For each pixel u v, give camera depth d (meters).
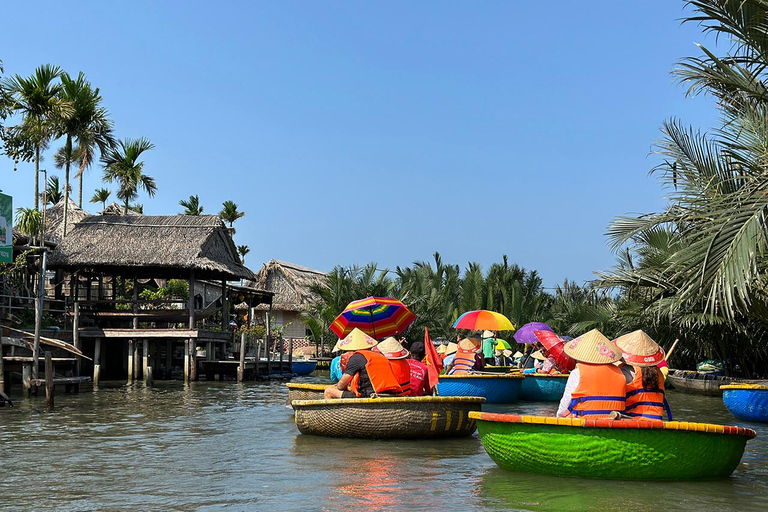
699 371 21.28
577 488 7.01
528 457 7.62
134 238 27.50
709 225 10.24
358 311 14.18
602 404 7.67
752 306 12.83
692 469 7.26
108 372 29.17
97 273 28.42
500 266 43.38
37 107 30.19
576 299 38.31
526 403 17.08
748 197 9.78
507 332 38.25
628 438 7.21
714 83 12.62
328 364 38.53
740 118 13.14
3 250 17.56
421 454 9.16
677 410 15.91
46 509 6.41
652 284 17.20
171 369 29.64
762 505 6.38
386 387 10.77
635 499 6.57
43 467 8.41
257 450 9.57
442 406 10.27
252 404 16.80
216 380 27.67
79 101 32.84
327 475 7.82
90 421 13.07
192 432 11.52
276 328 43.03
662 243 17.75
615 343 8.03
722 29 11.32
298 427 11.01
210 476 7.82
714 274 9.36
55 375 19.67
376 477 7.68
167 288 36.56
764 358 21.50
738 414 13.30
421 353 12.95
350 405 10.34
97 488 7.24
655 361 7.80
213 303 39.25
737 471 7.99
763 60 11.39
